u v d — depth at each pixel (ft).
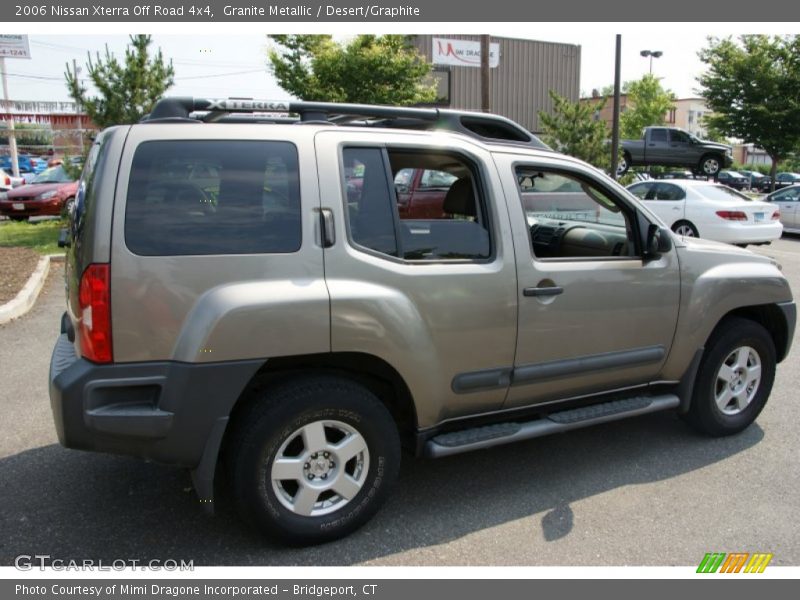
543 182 13.01
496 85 89.81
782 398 17.20
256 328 9.21
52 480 12.32
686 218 44.50
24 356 19.90
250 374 9.28
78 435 8.95
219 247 9.28
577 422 12.28
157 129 9.35
